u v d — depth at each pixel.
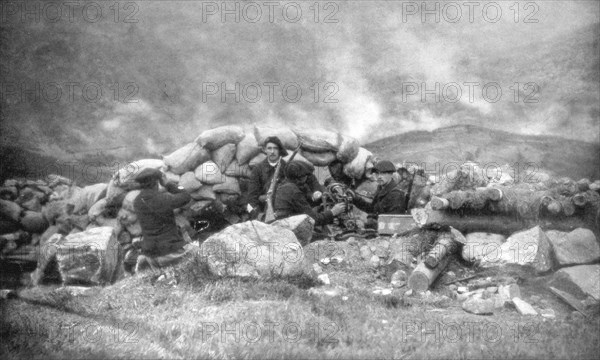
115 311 12.55
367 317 12.05
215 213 14.10
